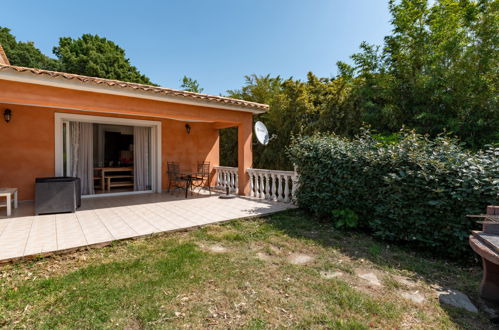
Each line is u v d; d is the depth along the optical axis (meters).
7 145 5.92
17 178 6.05
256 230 4.42
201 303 2.29
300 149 5.60
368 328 1.99
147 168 8.38
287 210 5.74
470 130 6.41
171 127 8.49
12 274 2.79
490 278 2.40
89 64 19.47
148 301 2.30
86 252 3.40
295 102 10.88
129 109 5.40
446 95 6.60
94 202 6.54
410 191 3.51
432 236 3.42
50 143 6.40
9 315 2.09
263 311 2.20
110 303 2.26
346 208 4.59
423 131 7.02
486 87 6.36
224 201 6.73
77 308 2.18
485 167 3.15
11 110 5.95
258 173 7.26
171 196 7.52
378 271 2.97
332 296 2.43
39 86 4.49
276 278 2.76
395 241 3.92
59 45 21.23
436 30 7.47
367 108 8.23
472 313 2.20
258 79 15.01
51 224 4.44
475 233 2.53
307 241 3.90
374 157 4.10
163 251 3.47
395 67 8.18
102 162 8.55
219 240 3.94
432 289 2.59
